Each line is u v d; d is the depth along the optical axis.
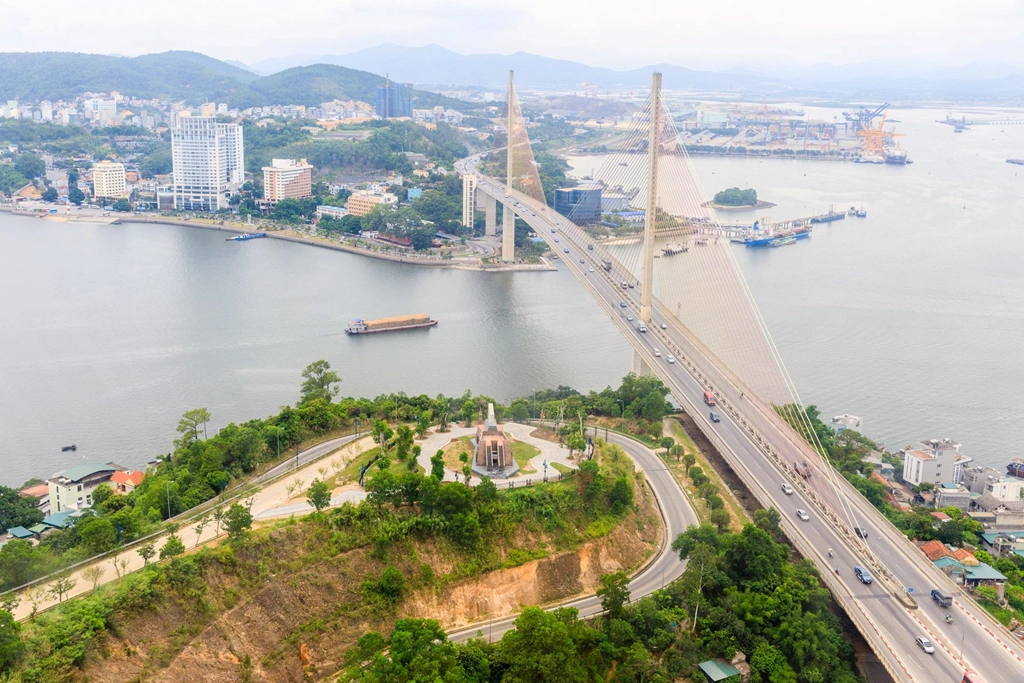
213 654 175.38
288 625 185.88
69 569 181.00
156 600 174.25
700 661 189.25
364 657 176.25
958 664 179.38
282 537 196.00
